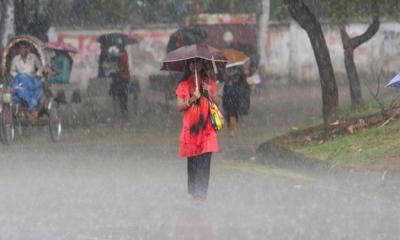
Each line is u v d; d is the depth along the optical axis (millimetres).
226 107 48875
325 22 92188
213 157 38812
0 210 24266
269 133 50438
